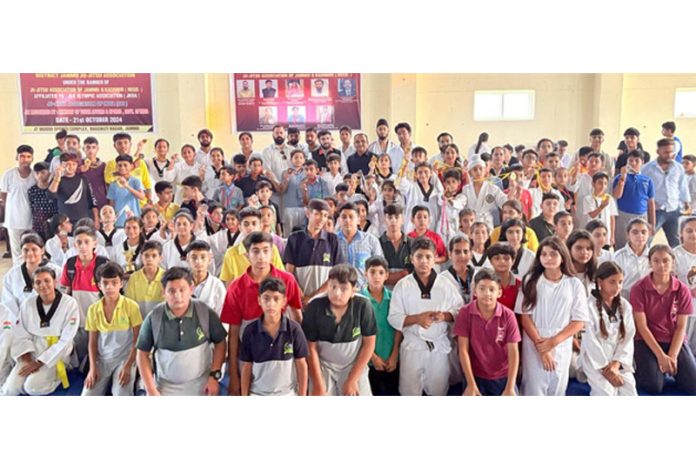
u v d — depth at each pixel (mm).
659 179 4570
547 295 2531
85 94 6676
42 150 6789
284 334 2332
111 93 6680
